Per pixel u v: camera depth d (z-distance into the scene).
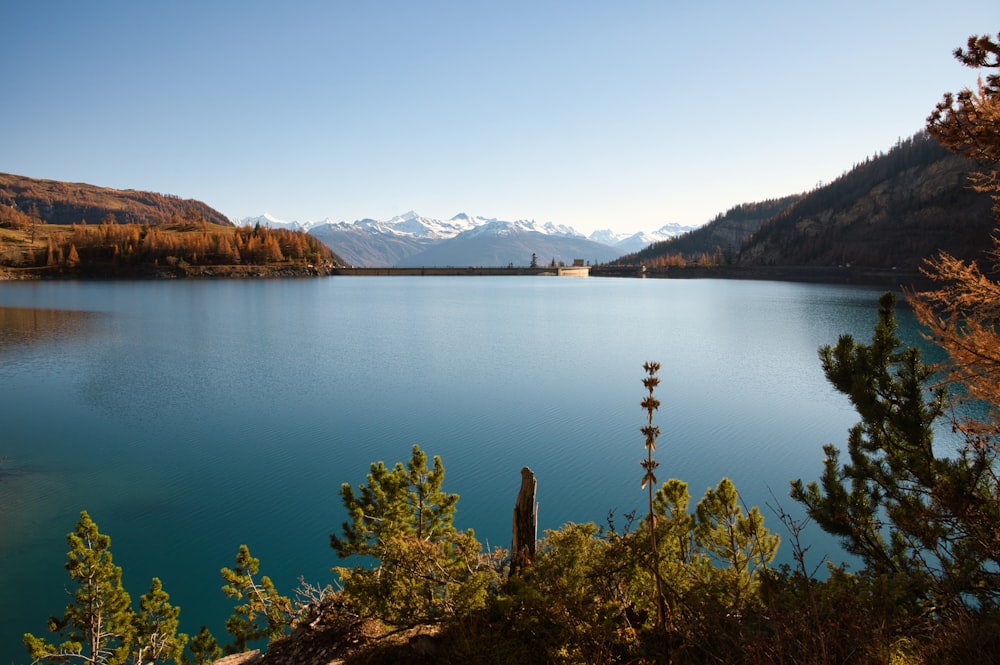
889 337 9.07
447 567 8.44
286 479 28.16
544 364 59.25
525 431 35.84
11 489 26.91
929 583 7.56
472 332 85.81
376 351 67.31
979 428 7.78
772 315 111.31
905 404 8.73
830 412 40.44
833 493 9.65
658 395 45.56
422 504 12.34
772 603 5.59
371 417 39.03
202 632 13.77
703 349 69.56
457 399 44.06
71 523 23.80
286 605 13.38
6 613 18.05
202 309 118.31
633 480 28.23
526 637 7.02
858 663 5.47
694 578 7.79
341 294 172.50
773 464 30.42
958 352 7.11
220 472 28.94
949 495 7.81
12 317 98.50
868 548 9.45
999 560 7.17
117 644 15.55
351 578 8.28
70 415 39.34
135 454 31.52
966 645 5.74
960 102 7.05
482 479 28.33
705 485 27.81
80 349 67.25
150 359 60.97
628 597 7.52
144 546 22.00
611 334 83.88
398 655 7.68
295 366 57.47
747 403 43.09
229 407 41.59
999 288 7.04
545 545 8.22
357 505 12.57
